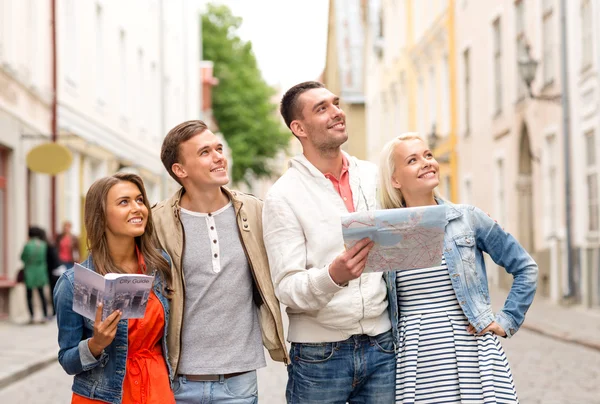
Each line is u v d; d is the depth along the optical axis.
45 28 20.80
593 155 17.78
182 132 4.61
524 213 22.75
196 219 4.64
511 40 23.06
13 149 18.41
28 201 19.91
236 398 4.54
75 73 23.47
